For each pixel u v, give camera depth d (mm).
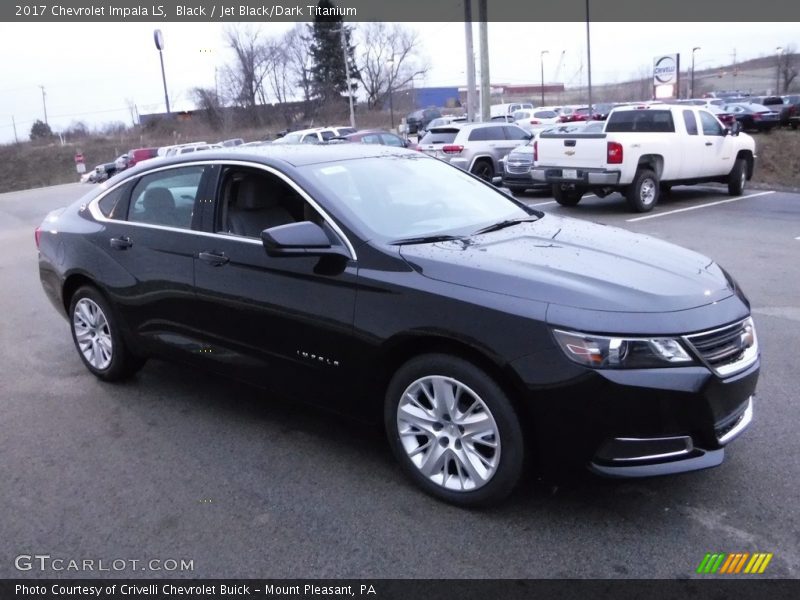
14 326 7211
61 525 3467
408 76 69875
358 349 3615
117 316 4961
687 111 14117
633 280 3314
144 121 66938
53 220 5609
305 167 4203
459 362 3318
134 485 3820
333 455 4078
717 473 3725
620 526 3287
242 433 4410
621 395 3004
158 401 4965
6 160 63438
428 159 5000
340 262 3707
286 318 3885
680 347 3053
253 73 55125
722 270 3787
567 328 3059
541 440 3172
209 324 4340
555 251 3680
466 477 3428
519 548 3152
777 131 31359
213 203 4359
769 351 5578
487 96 23688
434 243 3754
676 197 15484
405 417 3572
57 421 4688
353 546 3219
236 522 3439
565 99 98125
